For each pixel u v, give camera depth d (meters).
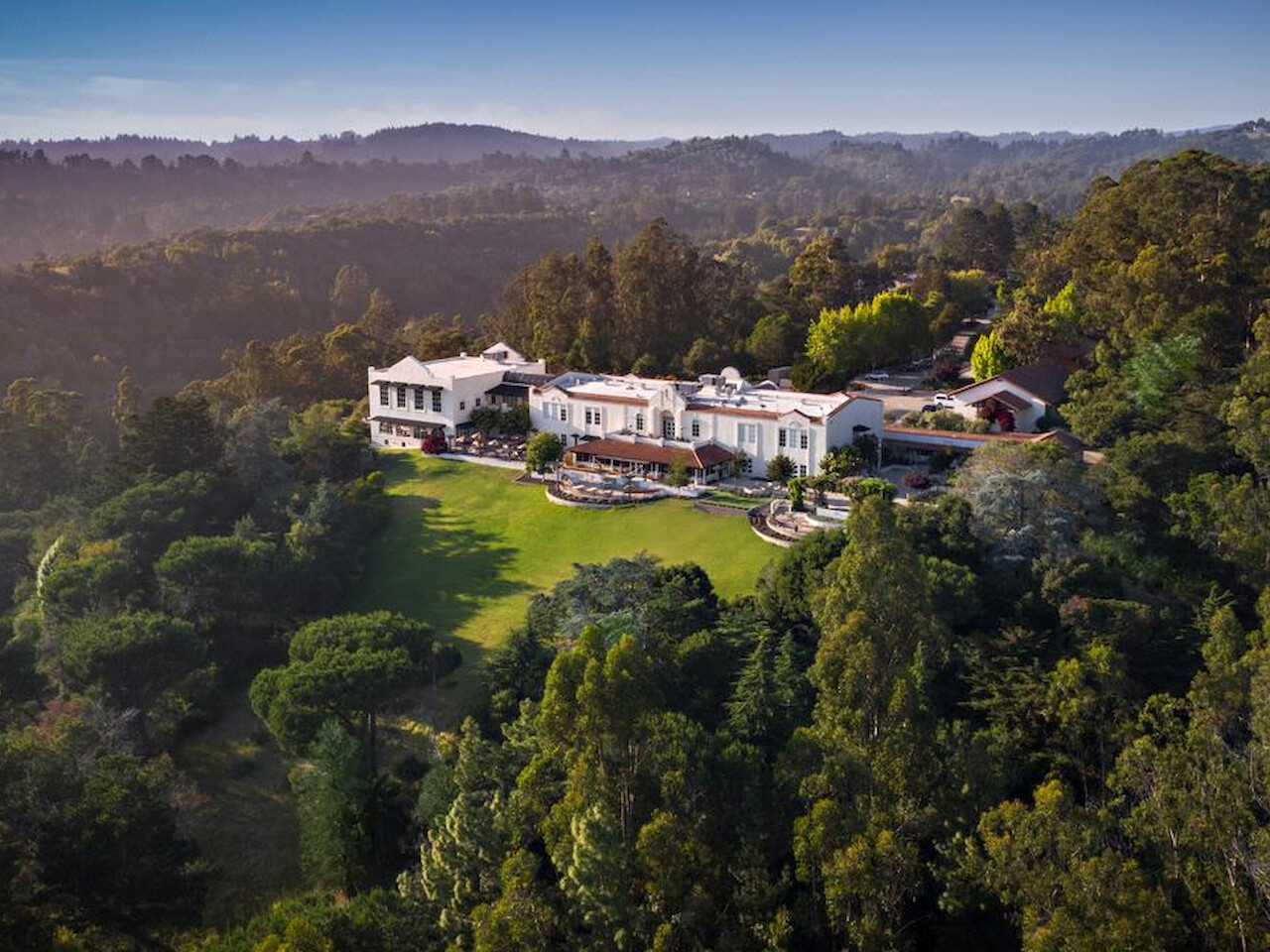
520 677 68.94
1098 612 63.03
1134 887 35.88
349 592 95.31
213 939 57.28
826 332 143.00
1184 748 42.31
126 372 182.12
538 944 42.72
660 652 63.69
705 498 100.88
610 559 84.06
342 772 60.16
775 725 55.84
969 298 184.62
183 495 102.00
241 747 75.19
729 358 147.25
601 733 45.34
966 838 41.91
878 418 107.56
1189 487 80.38
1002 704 55.06
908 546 51.50
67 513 111.19
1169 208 112.56
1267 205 107.38
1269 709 39.50
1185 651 62.50
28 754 58.03
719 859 44.69
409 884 50.12
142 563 94.69
